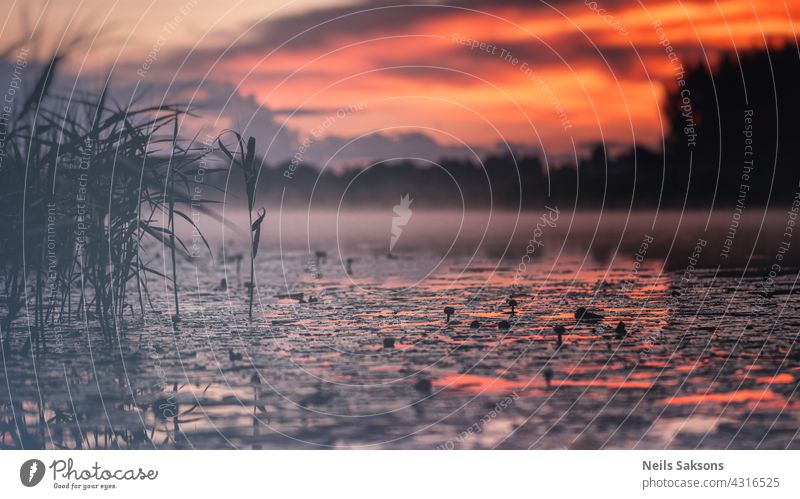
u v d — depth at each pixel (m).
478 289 11.59
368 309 10.07
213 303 10.52
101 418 6.16
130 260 9.16
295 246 18.58
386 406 6.33
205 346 8.03
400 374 7.08
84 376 7.01
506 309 9.97
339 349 7.91
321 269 14.20
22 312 9.37
